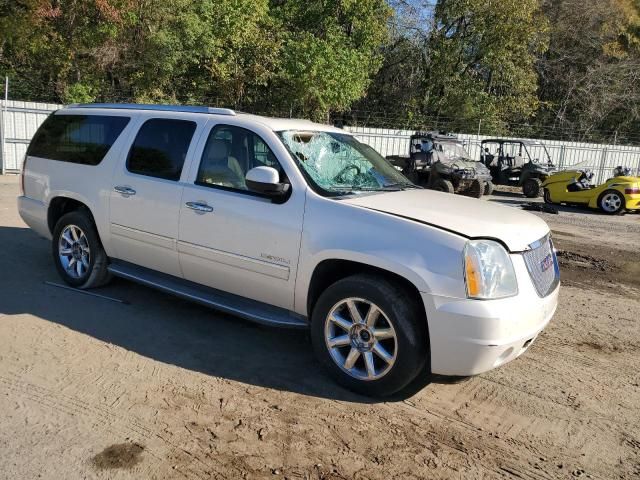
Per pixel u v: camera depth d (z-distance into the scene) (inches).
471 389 159.5
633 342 204.7
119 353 169.3
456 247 137.7
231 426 133.5
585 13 1381.6
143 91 914.7
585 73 1408.7
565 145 1039.6
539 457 128.6
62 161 226.7
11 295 213.3
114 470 115.5
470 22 1222.3
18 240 301.7
